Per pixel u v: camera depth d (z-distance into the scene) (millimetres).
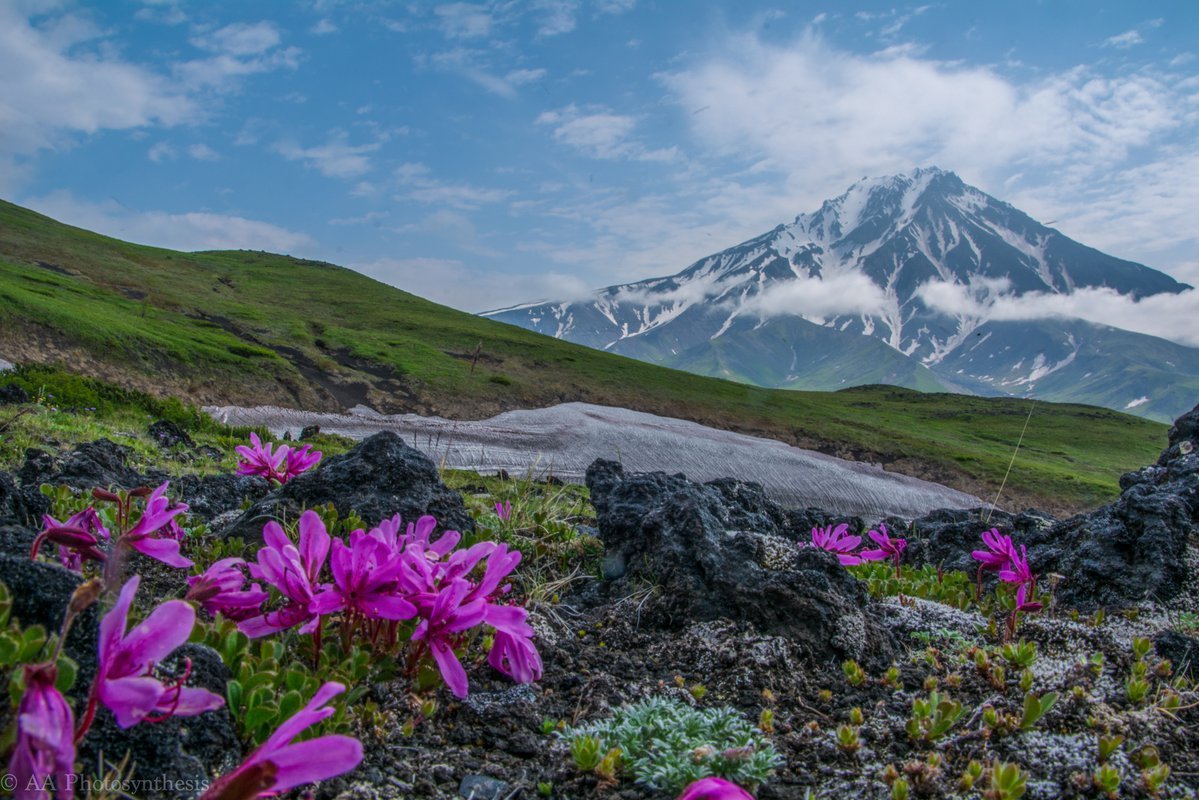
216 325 83938
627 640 4824
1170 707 3908
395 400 70250
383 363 80500
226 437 20828
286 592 3186
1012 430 114375
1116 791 3166
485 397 75375
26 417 13867
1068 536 7465
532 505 7777
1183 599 5746
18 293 57781
